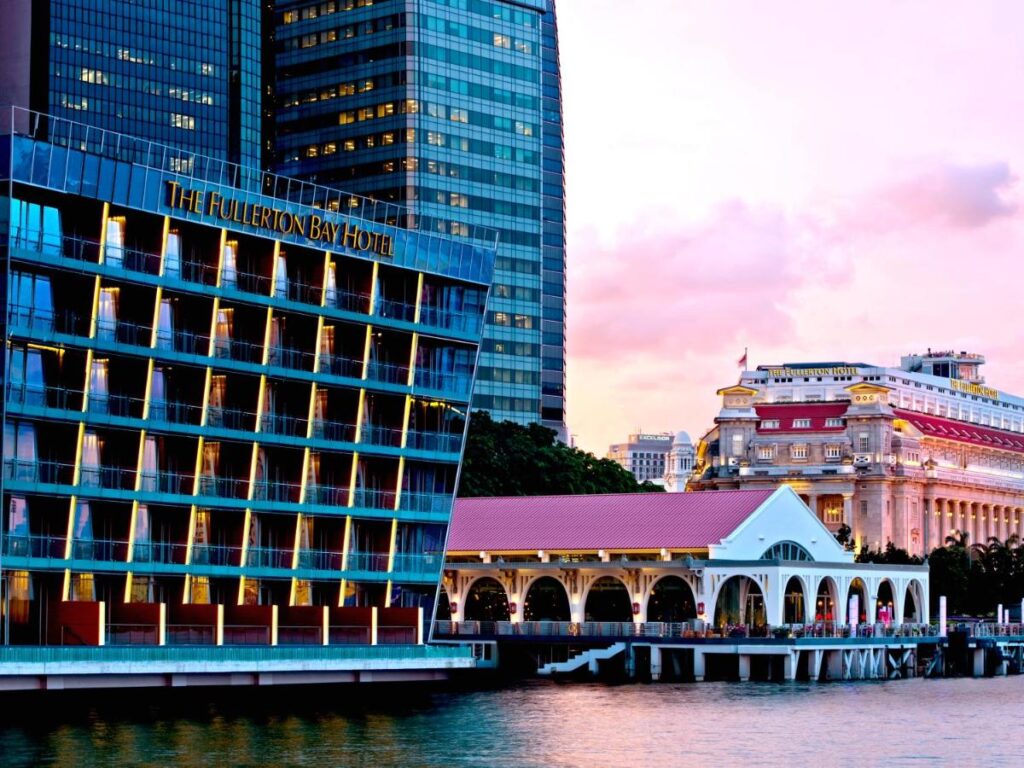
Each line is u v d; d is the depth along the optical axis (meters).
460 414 125.31
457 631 154.75
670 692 131.50
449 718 108.00
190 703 106.12
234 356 109.44
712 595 150.00
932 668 163.38
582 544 157.75
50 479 99.44
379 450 118.12
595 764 89.00
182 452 107.62
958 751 96.81
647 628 148.75
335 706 112.00
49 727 94.88
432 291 123.38
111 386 104.19
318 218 113.69
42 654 95.19
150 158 112.62
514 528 164.75
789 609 164.38
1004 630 182.50
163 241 104.94
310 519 116.12
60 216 100.38
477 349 126.19
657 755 92.81
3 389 96.56
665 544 153.25
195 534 108.81
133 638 103.12
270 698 110.19
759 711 116.94
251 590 112.06
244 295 109.25
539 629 152.12
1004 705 124.69
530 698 124.12
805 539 163.25
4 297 96.56
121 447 104.50
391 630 118.38
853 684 145.62
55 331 99.38
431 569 122.88
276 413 113.75
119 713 101.50
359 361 117.06
